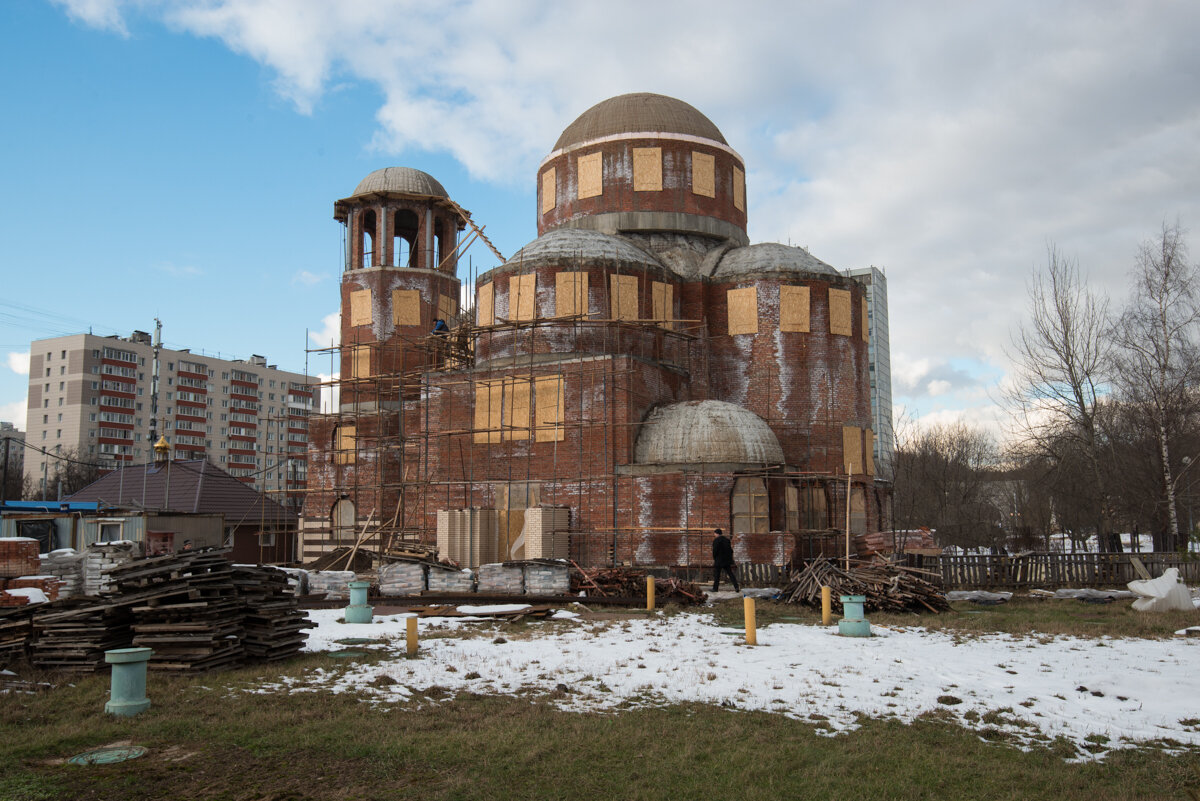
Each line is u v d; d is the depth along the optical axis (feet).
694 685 46.57
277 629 52.70
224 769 33.45
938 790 31.58
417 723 38.81
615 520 109.81
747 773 32.91
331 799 30.60
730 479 106.22
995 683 47.55
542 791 31.30
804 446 125.59
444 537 110.63
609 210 143.02
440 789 31.42
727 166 148.05
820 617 73.67
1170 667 51.93
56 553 76.33
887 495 137.69
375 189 159.02
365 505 142.72
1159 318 138.92
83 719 39.86
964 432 281.13
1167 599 77.41
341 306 158.30
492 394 121.29
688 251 141.38
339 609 79.41
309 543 144.77
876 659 54.08
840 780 32.35
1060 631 65.72
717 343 130.62
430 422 125.70
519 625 68.80
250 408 408.87
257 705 42.04
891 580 77.97
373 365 153.38
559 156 149.38
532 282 124.26
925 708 42.19
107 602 50.57
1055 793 31.24
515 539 112.68
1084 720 40.24
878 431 384.88
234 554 136.67
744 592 88.69
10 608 53.72
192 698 43.19
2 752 35.27
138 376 366.02
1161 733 38.24
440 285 158.30
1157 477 140.97
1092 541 205.67
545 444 116.47
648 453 111.86
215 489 138.41
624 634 64.18
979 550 170.30
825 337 129.08
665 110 147.02
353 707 41.57
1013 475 230.89
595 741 36.55
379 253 157.99
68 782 32.09
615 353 118.42
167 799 30.58
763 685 46.73
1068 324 145.69
